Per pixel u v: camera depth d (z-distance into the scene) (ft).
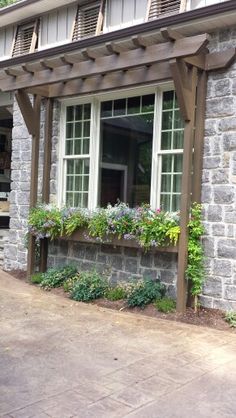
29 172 27.53
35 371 13.19
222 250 19.22
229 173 19.08
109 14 25.85
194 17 18.86
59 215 23.52
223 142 19.29
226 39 19.29
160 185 21.67
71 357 14.35
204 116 19.77
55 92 24.94
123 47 20.40
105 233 21.54
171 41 18.49
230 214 19.03
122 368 13.51
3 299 21.50
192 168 19.71
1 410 10.78
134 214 20.42
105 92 23.45
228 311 18.72
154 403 11.30
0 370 13.21
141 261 21.86
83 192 24.97
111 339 16.12
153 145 21.80
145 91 22.21
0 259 29.66
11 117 39.11
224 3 17.88
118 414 10.69
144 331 17.06
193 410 11.01
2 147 43.06
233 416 10.78
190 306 19.63
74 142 25.49
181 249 19.10
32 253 25.40
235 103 18.99
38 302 21.07
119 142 23.47
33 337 16.22
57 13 28.58
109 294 21.30
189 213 19.29
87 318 18.66
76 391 11.89
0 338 16.06
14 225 28.35
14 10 28.78
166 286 20.89
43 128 26.68
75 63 22.15
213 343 15.83
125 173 23.16
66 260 25.30
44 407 10.96
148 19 23.25
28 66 23.66
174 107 21.22
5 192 41.14
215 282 19.40
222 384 12.53
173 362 14.05
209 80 19.76
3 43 32.22
